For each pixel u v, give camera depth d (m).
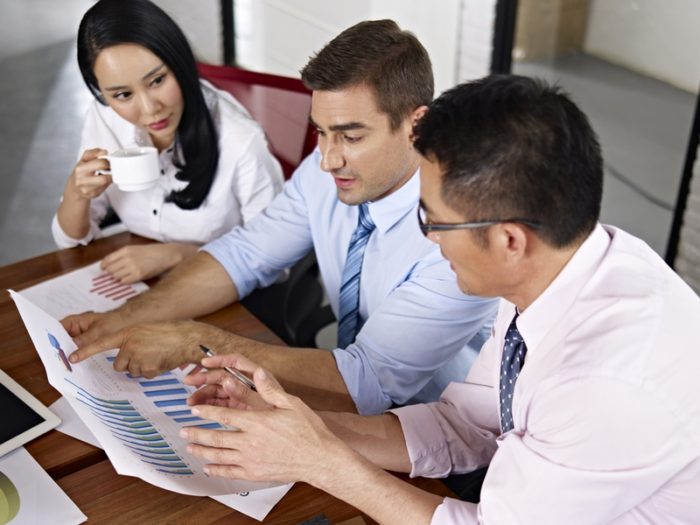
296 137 2.10
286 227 1.73
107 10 1.61
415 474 1.26
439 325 1.46
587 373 0.94
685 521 1.02
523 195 0.92
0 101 4.34
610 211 3.06
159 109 1.71
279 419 1.10
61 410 1.32
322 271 1.76
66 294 1.61
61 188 3.60
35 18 5.48
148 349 1.38
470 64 3.44
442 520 1.08
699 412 0.93
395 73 1.32
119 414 1.24
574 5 3.04
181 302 1.58
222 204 1.91
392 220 1.52
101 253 1.78
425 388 1.65
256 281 1.71
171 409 1.30
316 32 3.96
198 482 1.15
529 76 0.96
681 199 2.83
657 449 0.93
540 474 0.98
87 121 2.00
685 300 1.00
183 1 4.64
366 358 1.45
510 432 1.06
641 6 2.83
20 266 1.71
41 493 1.16
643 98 2.93
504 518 1.02
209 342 1.41
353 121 1.34
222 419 1.10
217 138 1.86
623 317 0.96
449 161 0.94
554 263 0.99
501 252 0.97
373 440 1.26
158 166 1.69
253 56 4.53
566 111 0.92
